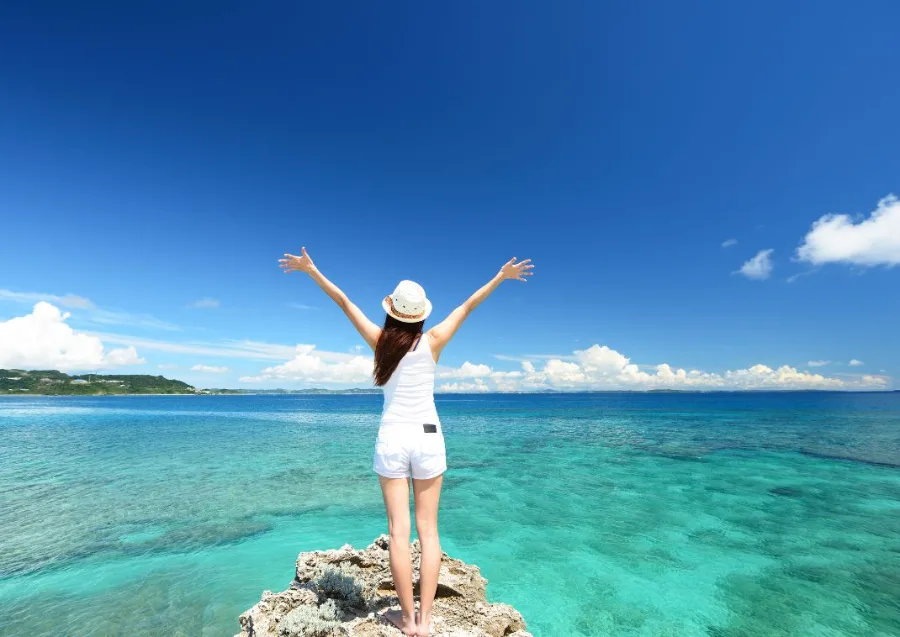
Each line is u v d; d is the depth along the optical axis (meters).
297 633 3.21
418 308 3.17
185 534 10.85
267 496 14.39
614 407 87.75
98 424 44.16
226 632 6.52
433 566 2.90
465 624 3.78
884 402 109.19
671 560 9.40
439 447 3.00
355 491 15.10
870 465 20.50
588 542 10.46
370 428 40.62
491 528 11.49
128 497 14.27
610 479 17.45
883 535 10.96
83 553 9.62
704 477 17.86
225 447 26.45
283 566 8.98
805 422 44.91
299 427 41.59
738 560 9.37
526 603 7.57
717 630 6.73
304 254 3.46
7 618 6.91
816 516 12.54
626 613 7.25
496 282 3.49
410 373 3.08
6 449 25.33
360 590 3.99
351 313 3.41
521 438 31.45
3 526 11.44
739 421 46.94
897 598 7.70
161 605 7.34
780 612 7.25
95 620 6.85
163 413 67.75
